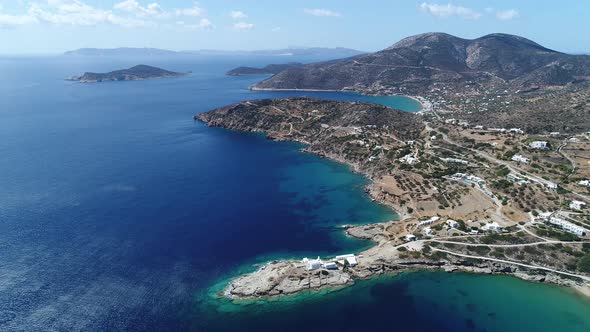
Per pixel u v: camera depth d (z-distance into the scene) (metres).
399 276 127.81
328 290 120.00
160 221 161.62
